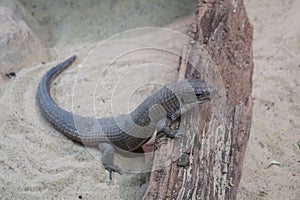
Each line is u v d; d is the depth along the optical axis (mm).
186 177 7059
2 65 10781
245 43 9555
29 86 10500
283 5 12570
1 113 9742
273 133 9273
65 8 12461
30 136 9234
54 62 11211
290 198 8055
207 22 9547
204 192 6910
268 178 8422
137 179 8375
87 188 8242
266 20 12242
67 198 8062
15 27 11180
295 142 9102
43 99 9688
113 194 8133
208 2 9945
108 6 12539
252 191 8172
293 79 10523
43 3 12461
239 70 8969
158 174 7164
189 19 12258
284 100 10023
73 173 8469
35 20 12344
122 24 12398
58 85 10609
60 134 9320
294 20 12172
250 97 8688
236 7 10016
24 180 8336
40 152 8898
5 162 8672
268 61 11008
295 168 8594
